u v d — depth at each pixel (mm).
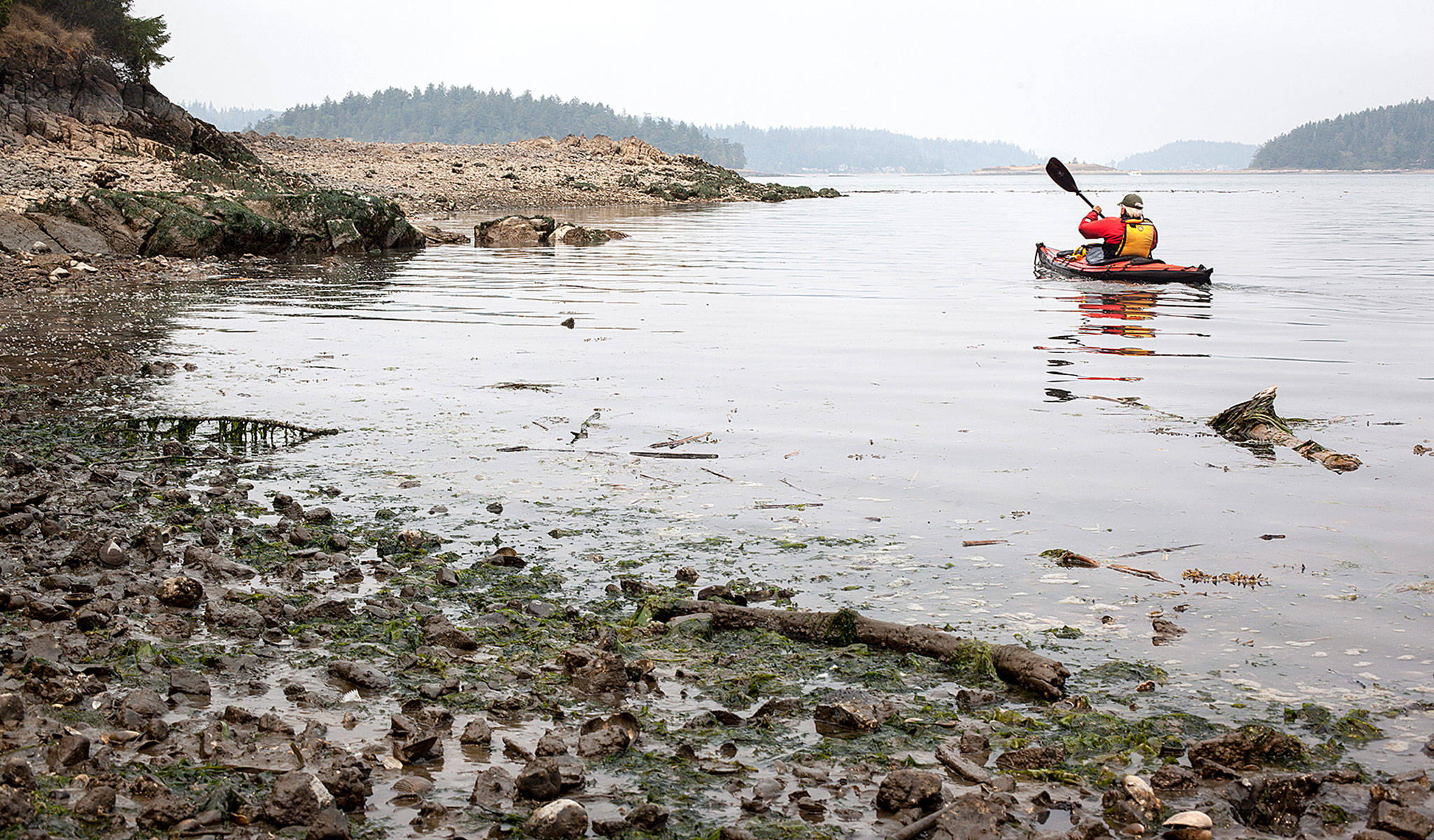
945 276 18875
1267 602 4523
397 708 3512
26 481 5809
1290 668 3891
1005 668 3787
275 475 6234
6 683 3465
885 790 2965
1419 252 24297
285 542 5070
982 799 2936
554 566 4875
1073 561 4980
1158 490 6133
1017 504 5867
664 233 31094
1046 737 3383
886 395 8688
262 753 3146
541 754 3201
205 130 31328
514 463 6543
